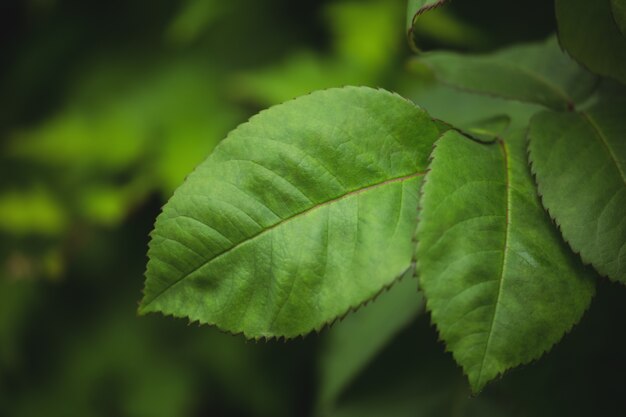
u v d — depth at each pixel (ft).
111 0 2.53
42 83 2.56
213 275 1.11
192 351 2.32
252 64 2.28
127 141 2.31
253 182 1.11
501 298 1.08
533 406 1.25
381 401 1.33
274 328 1.10
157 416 2.29
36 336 2.42
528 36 1.59
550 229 1.10
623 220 1.09
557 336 1.08
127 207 2.25
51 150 2.34
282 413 2.26
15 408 2.39
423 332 1.34
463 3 1.64
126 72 2.44
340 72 2.13
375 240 1.10
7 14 2.69
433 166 1.10
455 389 1.30
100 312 2.40
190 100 2.31
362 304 1.09
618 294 1.24
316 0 2.27
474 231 1.09
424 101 1.34
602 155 1.12
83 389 2.37
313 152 1.11
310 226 1.11
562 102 1.23
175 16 2.44
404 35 2.06
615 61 1.14
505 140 1.14
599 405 1.24
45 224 2.31
